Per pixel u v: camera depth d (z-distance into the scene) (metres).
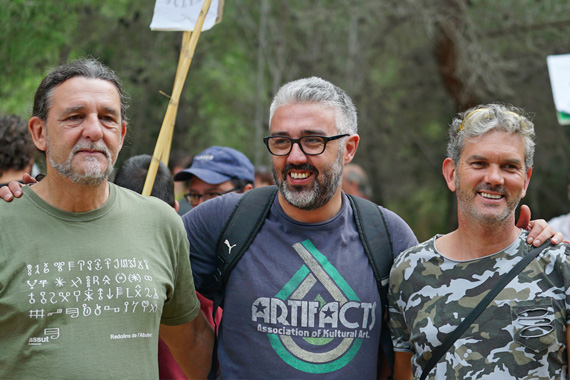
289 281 3.09
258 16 10.81
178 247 3.02
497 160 2.90
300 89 3.12
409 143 13.70
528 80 11.66
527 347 2.80
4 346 2.63
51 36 6.14
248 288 3.11
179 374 3.63
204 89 10.50
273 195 3.29
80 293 2.69
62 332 2.64
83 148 2.73
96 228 2.80
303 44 11.42
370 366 3.11
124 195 2.96
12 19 5.88
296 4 11.08
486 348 2.85
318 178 3.08
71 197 2.77
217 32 10.17
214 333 3.39
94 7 8.29
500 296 2.87
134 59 9.18
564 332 2.81
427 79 12.77
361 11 10.61
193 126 10.20
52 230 2.74
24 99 6.41
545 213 13.34
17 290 2.62
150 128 9.12
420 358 2.99
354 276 3.14
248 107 11.41
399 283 3.10
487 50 10.57
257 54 10.72
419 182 14.57
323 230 3.17
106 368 2.65
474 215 2.92
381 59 12.51
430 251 3.06
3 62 6.04
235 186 4.76
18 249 2.67
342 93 3.22
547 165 12.20
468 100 10.28
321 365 3.03
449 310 2.94
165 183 3.80
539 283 2.86
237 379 3.09
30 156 4.11
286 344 3.04
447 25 10.22
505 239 2.95
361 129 12.33
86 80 2.78
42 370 2.60
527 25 10.24
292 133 3.07
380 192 13.68
